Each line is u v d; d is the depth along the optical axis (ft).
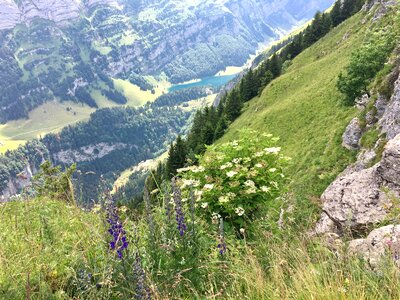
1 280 12.87
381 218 19.22
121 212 20.56
